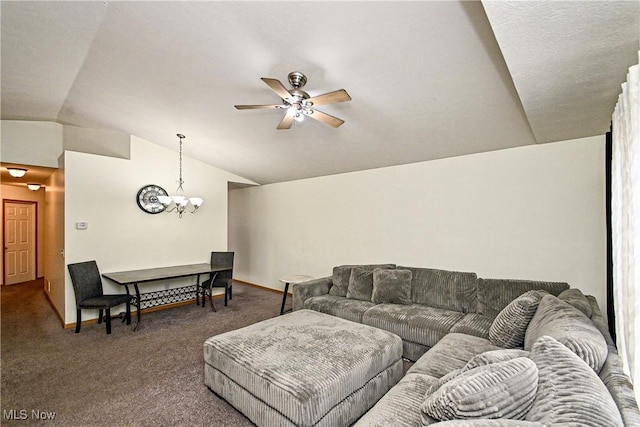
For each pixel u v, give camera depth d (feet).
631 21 4.15
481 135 10.23
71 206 13.30
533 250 10.52
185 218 16.92
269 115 11.25
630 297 4.49
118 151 15.15
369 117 10.19
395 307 11.07
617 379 4.21
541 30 4.43
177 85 10.02
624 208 5.10
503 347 7.42
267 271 20.39
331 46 7.19
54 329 12.62
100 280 13.60
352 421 6.56
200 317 14.28
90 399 7.64
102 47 8.43
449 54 6.86
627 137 4.89
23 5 6.47
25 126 14.32
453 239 12.26
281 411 5.91
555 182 10.12
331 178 16.55
